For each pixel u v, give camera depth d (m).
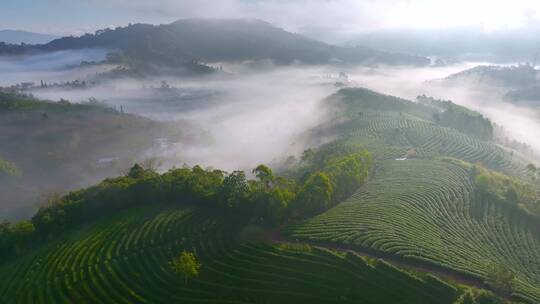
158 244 99.81
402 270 81.56
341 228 100.31
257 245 94.62
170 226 106.62
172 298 82.69
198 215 112.06
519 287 78.75
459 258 88.38
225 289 82.94
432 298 75.25
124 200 122.94
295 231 100.25
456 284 77.81
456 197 122.81
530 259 94.38
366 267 83.31
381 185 136.00
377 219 105.06
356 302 75.88
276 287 81.94
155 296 83.88
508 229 106.56
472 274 81.25
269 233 101.19
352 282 80.69
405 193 124.69
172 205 120.62
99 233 107.12
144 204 123.81
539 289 80.75
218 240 98.81
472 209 116.50
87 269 93.00
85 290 86.31
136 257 95.75
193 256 90.94
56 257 98.50
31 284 89.62
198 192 120.19
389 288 78.25
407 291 77.25
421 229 101.75
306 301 77.81
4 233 108.56
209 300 80.56
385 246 90.94
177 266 83.88
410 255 87.25
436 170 145.75
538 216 111.62
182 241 99.44
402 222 103.88
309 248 91.69
